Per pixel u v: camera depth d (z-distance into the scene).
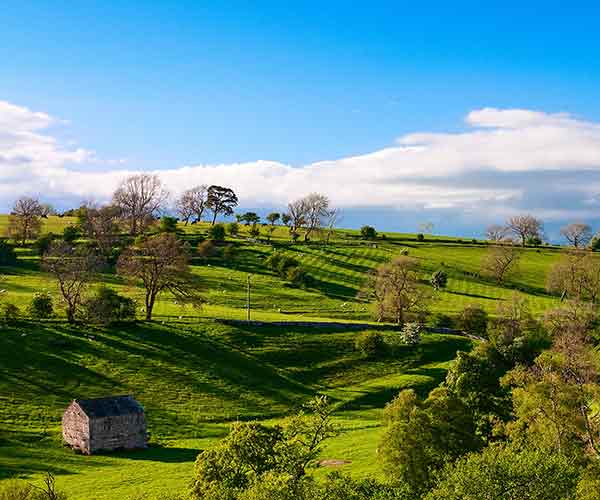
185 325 124.06
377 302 146.50
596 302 170.12
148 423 90.19
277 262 186.50
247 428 55.41
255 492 44.84
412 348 129.25
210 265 186.75
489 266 197.38
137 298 145.50
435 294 168.62
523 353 120.88
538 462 45.38
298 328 131.25
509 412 83.88
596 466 54.09
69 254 132.38
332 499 46.62
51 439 82.12
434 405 68.50
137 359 107.81
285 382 110.56
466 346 133.12
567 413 66.50
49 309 118.94
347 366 120.06
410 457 58.81
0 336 106.81
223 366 111.06
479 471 43.88
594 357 99.62
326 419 58.66
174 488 65.75
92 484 67.06
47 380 97.06
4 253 170.75
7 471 69.38
